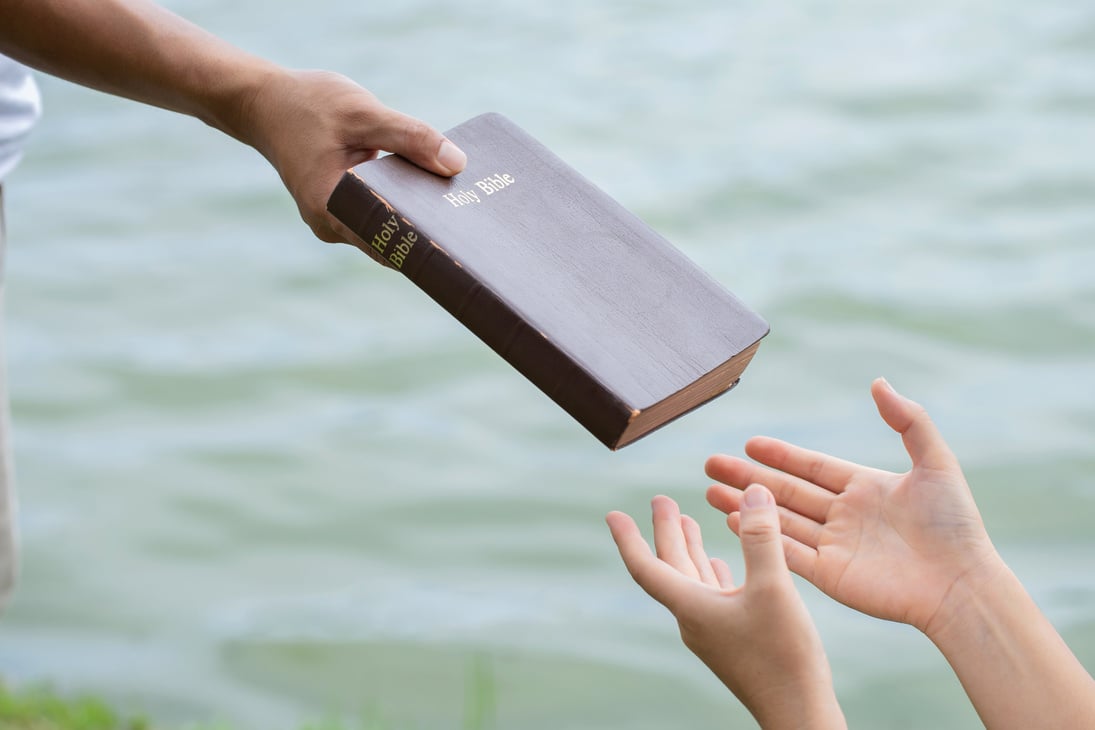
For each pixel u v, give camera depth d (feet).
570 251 5.78
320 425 23.48
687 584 4.85
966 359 25.22
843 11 48.57
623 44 45.93
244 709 16.17
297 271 29.66
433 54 45.42
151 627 17.87
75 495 21.13
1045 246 29.91
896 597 5.65
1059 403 23.43
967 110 38.34
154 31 6.54
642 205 32.63
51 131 38.81
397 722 15.98
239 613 18.29
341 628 17.88
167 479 21.57
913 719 15.65
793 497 5.96
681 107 39.75
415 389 24.81
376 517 20.75
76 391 24.63
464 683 16.72
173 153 36.86
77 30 6.47
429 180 6.00
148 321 27.63
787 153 35.78
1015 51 42.98
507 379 25.13
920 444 5.69
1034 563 19.10
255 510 20.89
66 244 31.22
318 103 6.29
